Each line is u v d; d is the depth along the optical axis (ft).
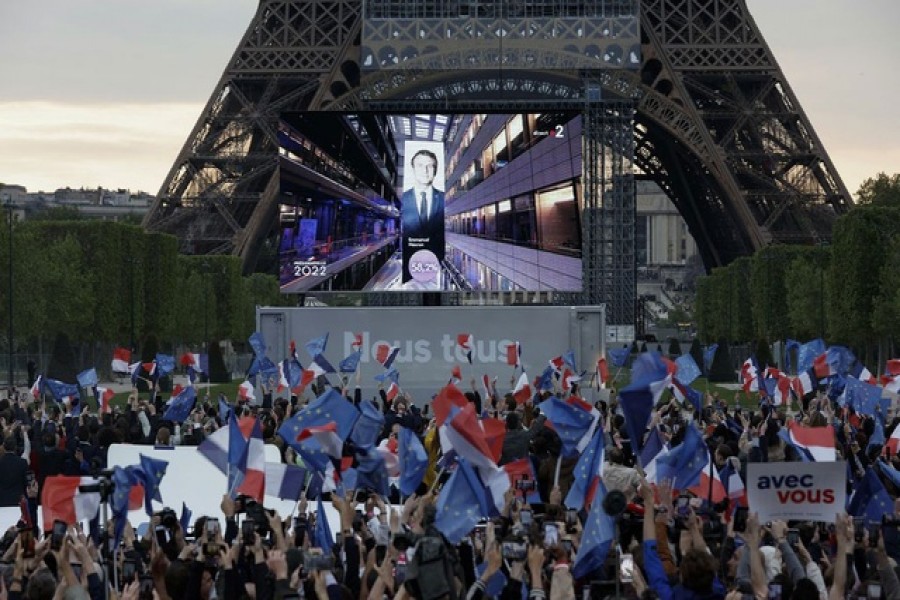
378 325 419.95
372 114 599.98
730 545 173.99
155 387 429.79
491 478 172.24
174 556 179.11
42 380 399.03
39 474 261.03
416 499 187.93
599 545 148.05
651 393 167.12
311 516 194.70
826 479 162.30
